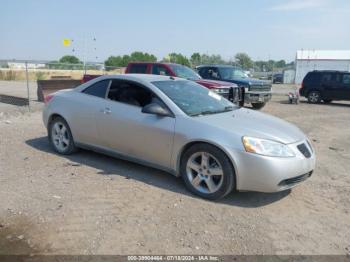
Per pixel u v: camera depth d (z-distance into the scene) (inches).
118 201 173.2
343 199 188.5
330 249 138.8
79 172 213.3
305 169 175.9
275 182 166.4
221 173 173.2
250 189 170.9
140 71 510.3
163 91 202.7
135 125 201.6
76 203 169.5
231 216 162.2
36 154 250.2
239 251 134.0
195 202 175.3
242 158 167.9
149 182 199.5
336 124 455.5
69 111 238.4
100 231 144.1
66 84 611.2
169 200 176.2
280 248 137.6
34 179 199.9
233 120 187.6
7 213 157.8
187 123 184.7
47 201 170.9
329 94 740.0
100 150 227.8
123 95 215.5
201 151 178.5
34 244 133.9
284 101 779.4
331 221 162.7
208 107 206.5
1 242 134.8
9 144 277.0
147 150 200.2
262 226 154.3
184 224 152.3
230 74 582.6
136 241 137.6
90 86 235.5
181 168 188.5
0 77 1291.8
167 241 138.4
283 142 172.6
